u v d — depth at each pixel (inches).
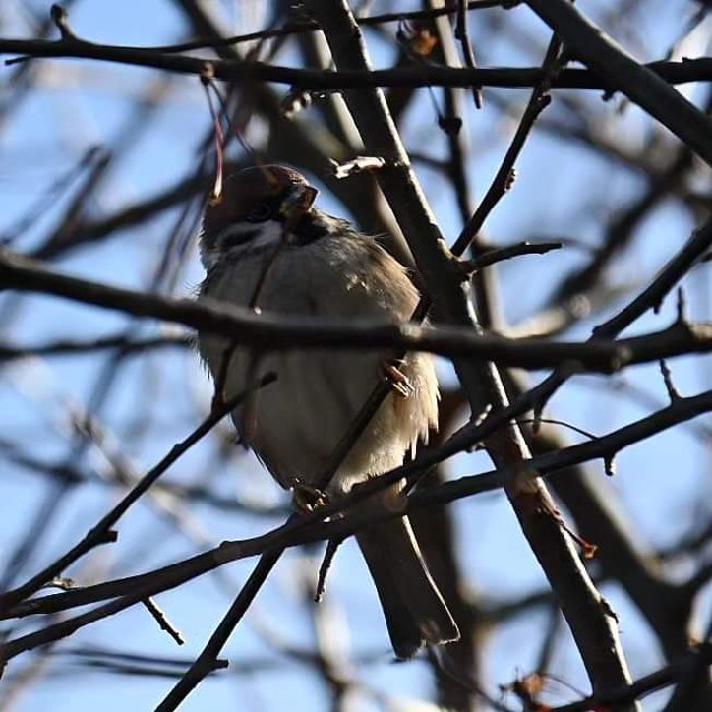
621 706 241.8
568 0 253.3
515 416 232.1
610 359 176.4
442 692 417.4
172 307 161.8
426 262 293.7
